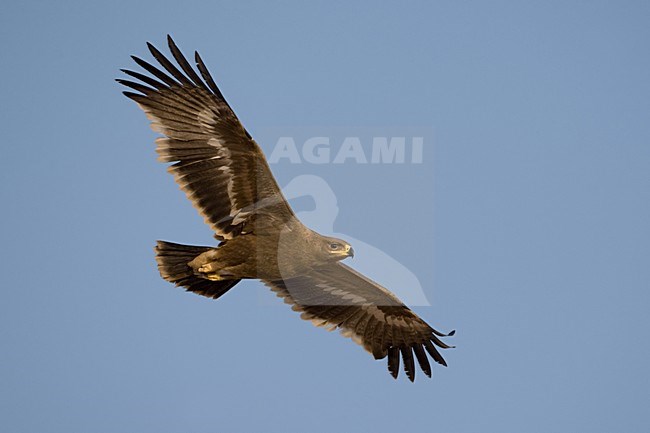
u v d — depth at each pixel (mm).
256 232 16656
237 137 15836
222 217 16516
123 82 16000
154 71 15930
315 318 19391
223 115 15773
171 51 15820
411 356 19656
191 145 16141
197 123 16016
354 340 19453
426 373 19516
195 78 15766
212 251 16891
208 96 15773
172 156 16172
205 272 16938
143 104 16094
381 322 19672
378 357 19484
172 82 15930
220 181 16312
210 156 16172
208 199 16406
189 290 17703
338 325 19469
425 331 19531
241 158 16047
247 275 17078
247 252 16750
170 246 17516
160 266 17516
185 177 16250
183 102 16016
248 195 16375
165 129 16125
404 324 19641
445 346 19469
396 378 19375
